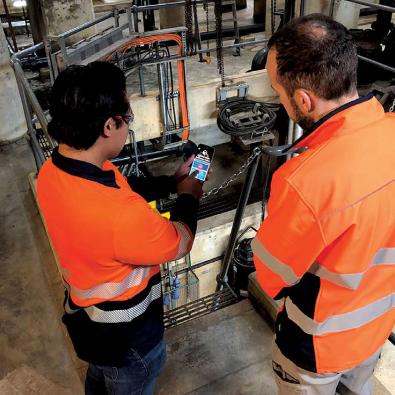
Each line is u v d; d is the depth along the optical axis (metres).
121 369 1.36
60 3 5.26
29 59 5.66
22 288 2.89
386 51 5.64
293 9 4.88
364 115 0.97
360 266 0.99
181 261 4.73
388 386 2.83
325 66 0.93
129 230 1.10
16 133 4.58
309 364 1.18
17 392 2.25
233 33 8.18
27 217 3.54
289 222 0.97
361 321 1.11
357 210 0.93
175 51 6.59
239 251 4.36
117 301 1.24
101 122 1.07
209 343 2.16
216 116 5.52
